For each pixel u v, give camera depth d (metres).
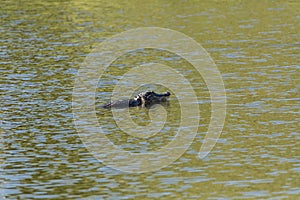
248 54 147.00
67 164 85.81
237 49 152.12
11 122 102.81
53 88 122.81
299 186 77.00
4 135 96.88
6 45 160.25
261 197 74.31
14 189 77.81
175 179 80.19
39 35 172.25
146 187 77.94
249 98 113.69
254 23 181.75
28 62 142.88
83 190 77.38
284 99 112.19
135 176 81.50
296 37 163.50
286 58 142.25
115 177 81.31
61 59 145.88
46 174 82.44
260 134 95.31
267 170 82.00
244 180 79.12
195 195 75.19
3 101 114.12
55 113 107.75
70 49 156.00
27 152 90.12
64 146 92.50
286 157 86.06
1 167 84.62
